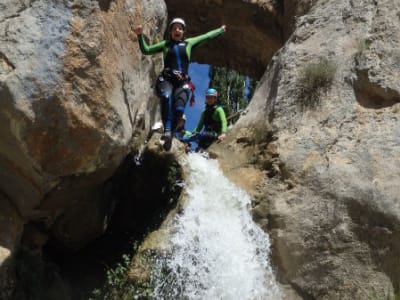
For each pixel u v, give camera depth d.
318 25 8.50
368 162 6.46
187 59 6.91
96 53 5.02
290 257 6.25
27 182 5.16
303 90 7.66
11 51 4.63
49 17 4.80
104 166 5.54
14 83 4.57
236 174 7.43
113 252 7.15
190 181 6.96
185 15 12.01
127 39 5.85
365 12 8.04
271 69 8.86
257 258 6.40
